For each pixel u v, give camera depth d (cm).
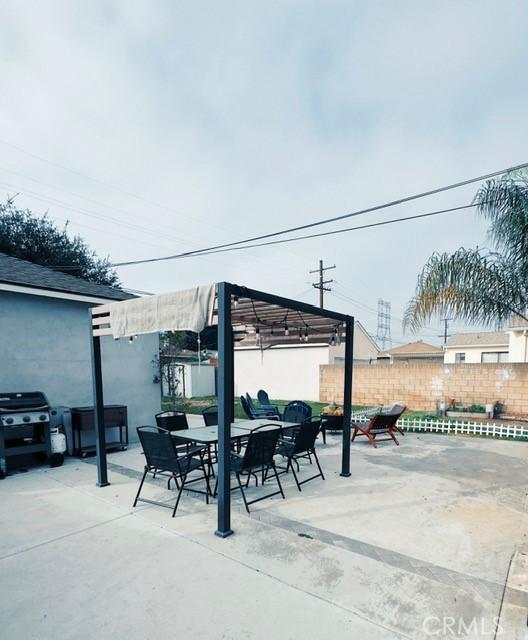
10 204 1598
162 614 232
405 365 1291
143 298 411
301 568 283
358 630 218
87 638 214
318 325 672
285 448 500
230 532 337
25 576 273
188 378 1820
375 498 430
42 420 545
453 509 399
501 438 792
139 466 571
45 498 432
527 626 221
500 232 657
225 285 337
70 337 682
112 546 317
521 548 317
